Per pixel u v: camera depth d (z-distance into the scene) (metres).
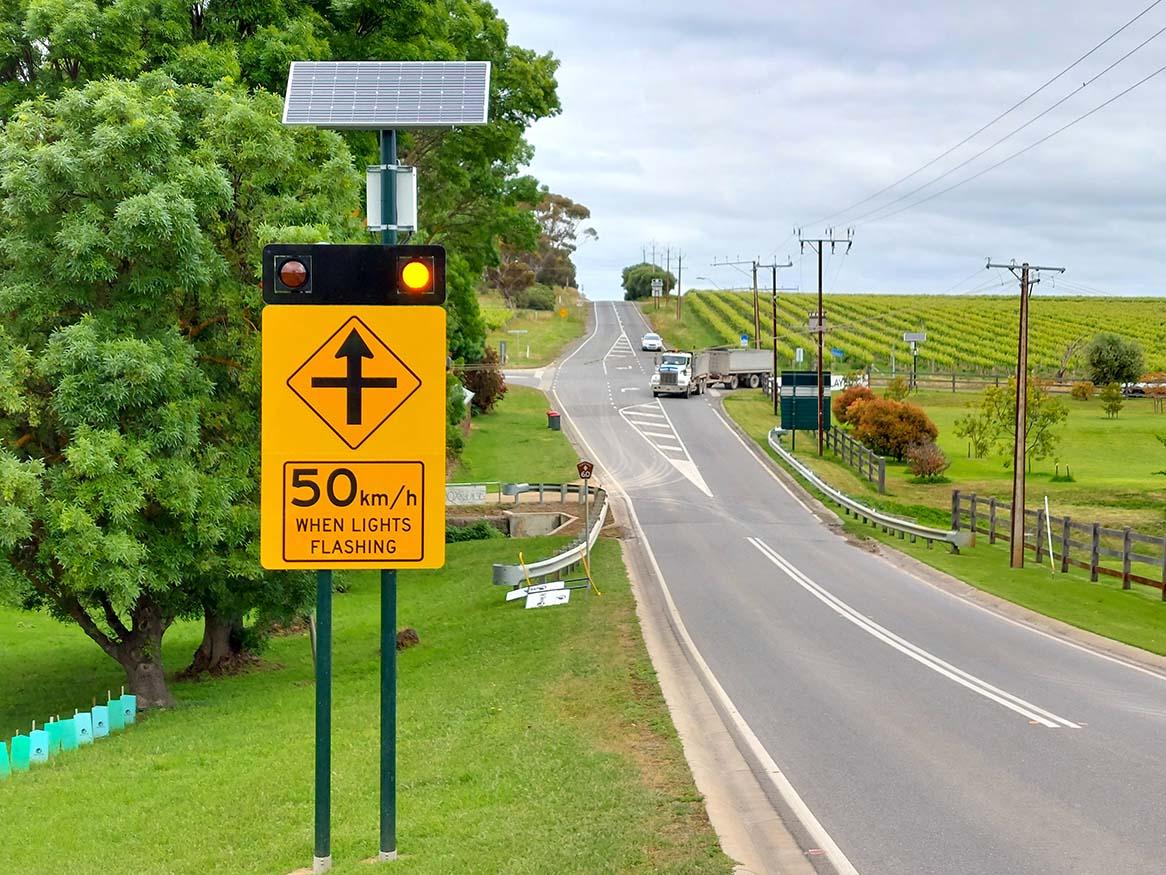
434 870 8.54
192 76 25.64
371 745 13.77
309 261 8.84
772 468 50.62
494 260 46.94
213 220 19.55
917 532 33.38
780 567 29.62
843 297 172.88
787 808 10.41
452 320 47.47
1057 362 102.38
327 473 8.95
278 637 27.83
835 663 17.94
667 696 14.97
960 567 29.69
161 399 18.17
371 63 9.86
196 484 18.31
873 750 12.56
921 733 13.38
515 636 21.52
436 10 33.41
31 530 17.91
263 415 8.90
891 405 57.69
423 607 28.45
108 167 17.97
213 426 19.77
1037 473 53.50
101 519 18.20
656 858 8.66
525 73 38.78
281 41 27.80
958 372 98.56
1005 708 14.78
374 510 8.98
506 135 39.19
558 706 14.91
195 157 19.03
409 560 9.05
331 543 8.99
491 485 45.97
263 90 20.70
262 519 8.95
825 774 11.60
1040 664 18.12
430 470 8.98
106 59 24.72
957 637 20.52
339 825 10.46
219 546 20.03
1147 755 12.30
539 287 158.50
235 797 12.20
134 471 17.77
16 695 23.34
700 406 71.38
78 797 13.27
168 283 18.17
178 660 27.14
